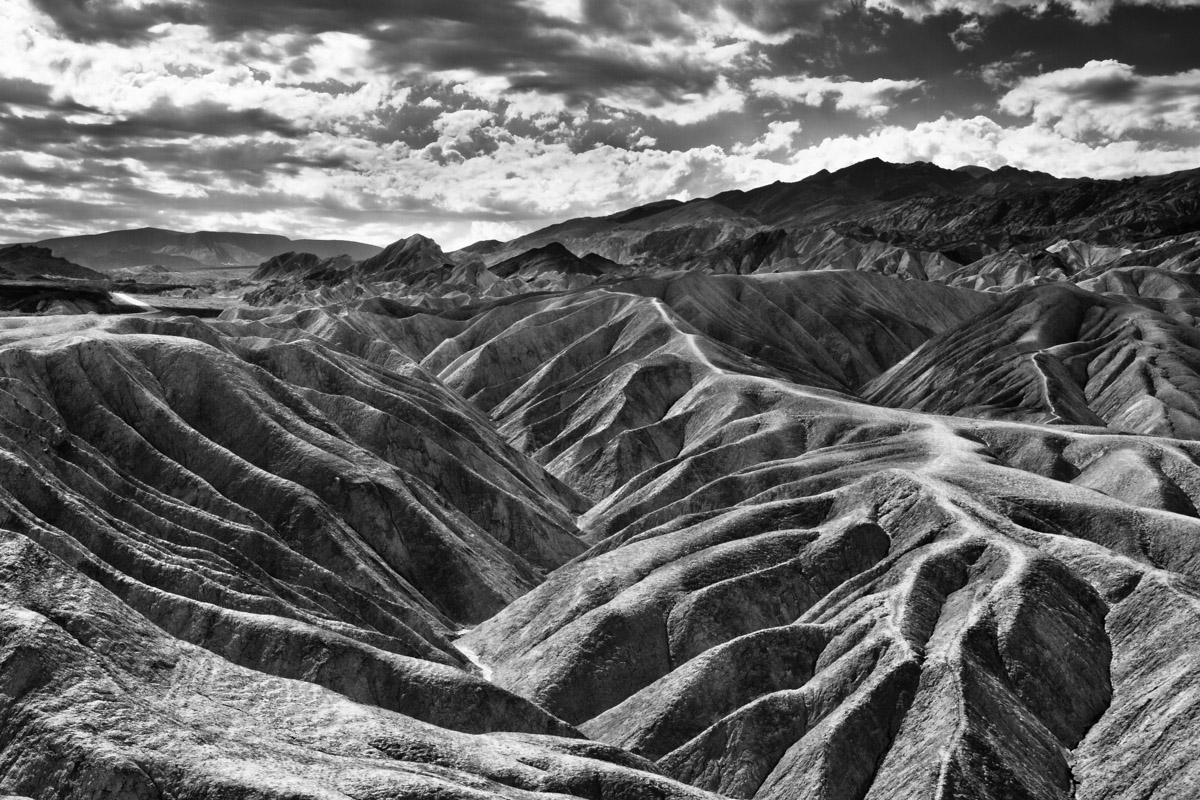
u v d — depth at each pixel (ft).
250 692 178.91
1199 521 279.08
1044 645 234.99
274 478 327.47
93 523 247.29
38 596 176.55
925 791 198.49
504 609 328.29
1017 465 379.76
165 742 151.12
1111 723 222.28
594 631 277.85
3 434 275.39
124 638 176.35
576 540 401.08
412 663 228.22
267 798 141.18
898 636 239.09
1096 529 288.10
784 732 230.89
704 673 250.37
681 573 294.87
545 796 164.96
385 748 173.47
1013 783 200.44
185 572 242.17
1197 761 198.49
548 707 263.29
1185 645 227.61
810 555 293.64
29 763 146.00
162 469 313.32
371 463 361.30
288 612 243.81
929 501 298.76
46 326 383.24
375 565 321.93
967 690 218.18
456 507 392.06
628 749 239.91
